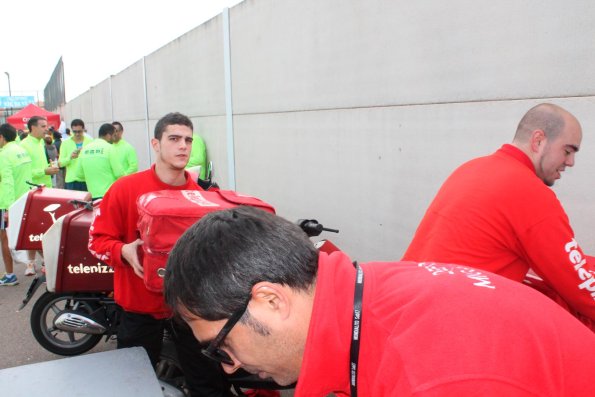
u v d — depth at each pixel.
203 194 2.58
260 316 0.94
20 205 3.97
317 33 4.75
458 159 3.28
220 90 7.25
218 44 7.18
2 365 3.96
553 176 2.18
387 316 0.93
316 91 4.86
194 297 0.94
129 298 2.68
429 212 2.23
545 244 1.94
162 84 10.34
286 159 5.54
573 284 1.95
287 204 5.60
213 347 0.99
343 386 0.98
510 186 1.99
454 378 0.79
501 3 2.92
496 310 0.89
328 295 0.94
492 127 3.02
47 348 3.75
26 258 6.00
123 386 1.41
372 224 4.19
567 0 2.57
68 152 8.88
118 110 15.37
